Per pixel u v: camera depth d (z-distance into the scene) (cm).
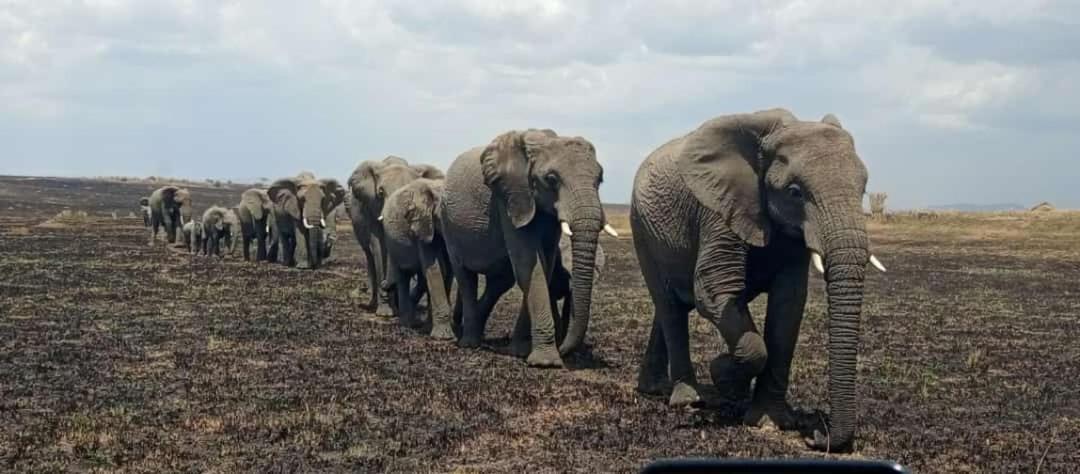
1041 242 5084
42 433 1063
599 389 1300
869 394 1301
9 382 1355
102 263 3588
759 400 1093
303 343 1719
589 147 1487
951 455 988
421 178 2083
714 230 1052
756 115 1038
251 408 1191
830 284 928
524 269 1513
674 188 1118
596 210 1433
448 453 989
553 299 1634
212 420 1127
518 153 1515
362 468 935
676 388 1198
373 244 2175
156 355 1592
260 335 1811
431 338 1792
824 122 1033
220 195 11119
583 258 1419
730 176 1034
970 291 2864
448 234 1691
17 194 10719
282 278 3003
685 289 1145
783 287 1066
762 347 1038
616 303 2402
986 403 1262
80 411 1174
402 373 1421
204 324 1969
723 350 1385
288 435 1060
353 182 2284
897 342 1797
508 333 1878
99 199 10875
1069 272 3594
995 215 6025
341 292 2620
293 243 3569
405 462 957
